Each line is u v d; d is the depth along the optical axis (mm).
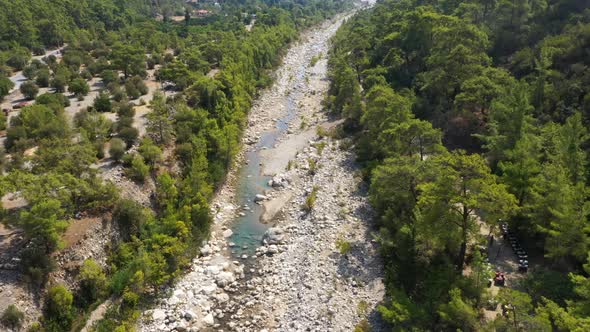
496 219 34031
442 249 36531
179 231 44281
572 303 27672
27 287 32812
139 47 101062
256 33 126000
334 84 92062
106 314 35156
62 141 45312
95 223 40250
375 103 59000
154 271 38562
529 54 64625
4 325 30156
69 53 97000
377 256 41656
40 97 67688
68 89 78000
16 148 52094
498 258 37219
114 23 141875
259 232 49969
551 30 70750
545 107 53125
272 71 113375
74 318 34094
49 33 113375
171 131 58656
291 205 54844
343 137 70812
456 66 59875
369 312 35312
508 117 45969
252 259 45188
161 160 53531
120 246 40750
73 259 36719
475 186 32594
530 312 30375
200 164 53344
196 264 43844
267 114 85938
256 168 65250
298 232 48719
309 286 39531
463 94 54406
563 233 32375
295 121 82438
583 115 49031
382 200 45344
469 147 55906
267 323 36469
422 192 38594
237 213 53750
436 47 67875
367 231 45969
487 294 30938
